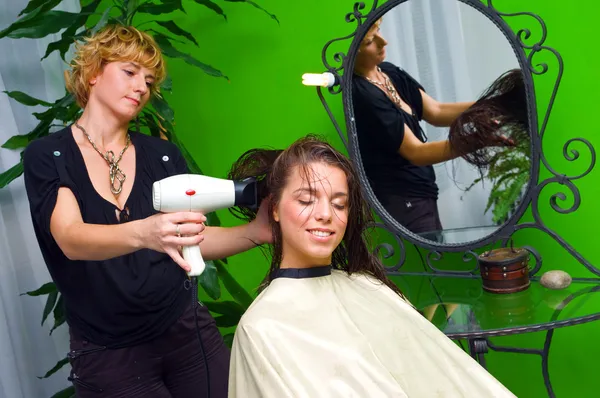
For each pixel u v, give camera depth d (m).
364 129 1.86
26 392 1.99
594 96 1.83
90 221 1.41
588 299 1.61
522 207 1.73
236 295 2.05
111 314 1.43
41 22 1.84
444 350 1.17
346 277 1.22
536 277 1.79
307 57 2.13
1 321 1.89
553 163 1.89
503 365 2.10
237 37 2.20
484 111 1.74
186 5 2.25
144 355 1.47
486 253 1.78
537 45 1.66
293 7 2.12
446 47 1.75
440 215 1.82
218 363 1.57
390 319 1.18
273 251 1.22
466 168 1.78
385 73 1.82
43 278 2.06
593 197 1.86
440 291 1.78
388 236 1.96
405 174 1.84
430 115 1.80
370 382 1.04
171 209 1.11
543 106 1.87
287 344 1.05
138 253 1.44
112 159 1.48
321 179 1.11
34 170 1.38
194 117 2.29
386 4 1.79
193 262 1.11
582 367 2.00
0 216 1.97
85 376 1.46
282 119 2.19
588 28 1.81
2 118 1.98
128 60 1.49
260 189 1.21
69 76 1.60
